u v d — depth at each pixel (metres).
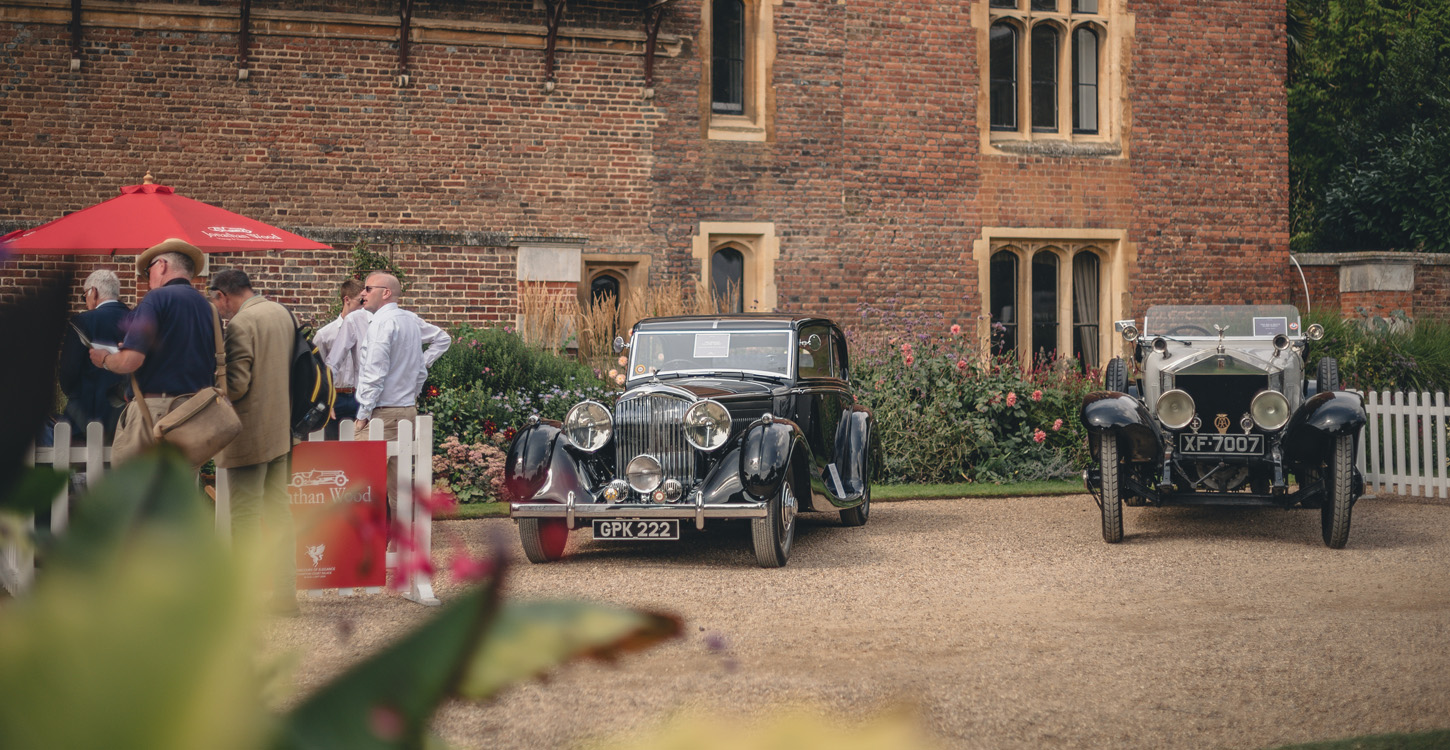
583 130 12.66
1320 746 3.29
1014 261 14.48
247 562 0.26
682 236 13.02
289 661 0.32
